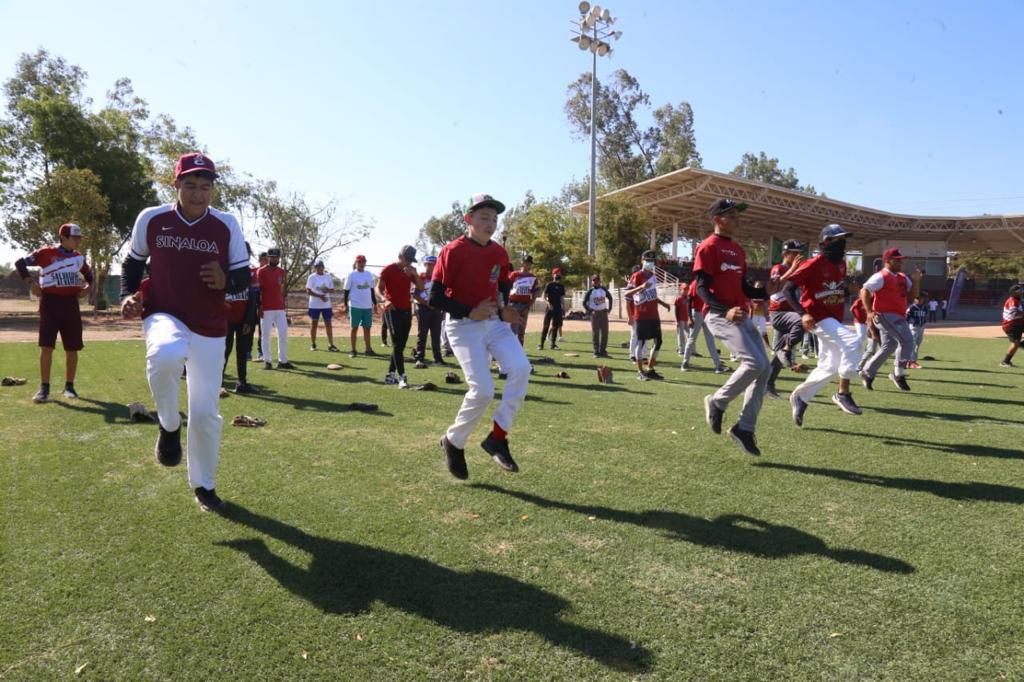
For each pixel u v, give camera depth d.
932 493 4.23
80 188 26.91
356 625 2.55
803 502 4.04
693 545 3.36
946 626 2.60
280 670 2.26
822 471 4.71
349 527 3.50
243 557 3.10
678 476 4.54
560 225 37.72
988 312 46.59
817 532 3.55
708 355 13.82
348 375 9.43
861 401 7.96
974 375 10.84
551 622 2.60
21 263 6.57
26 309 34.25
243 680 2.20
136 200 31.66
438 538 3.38
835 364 6.03
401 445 5.25
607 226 39.28
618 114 53.69
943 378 10.38
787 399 8.07
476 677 2.25
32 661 2.28
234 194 32.06
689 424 6.27
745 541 3.42
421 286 8.35
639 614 2.67
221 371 3.65
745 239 59.00
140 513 3.62
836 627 2.59
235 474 4.38
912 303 12.04
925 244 55.94
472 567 3.06
